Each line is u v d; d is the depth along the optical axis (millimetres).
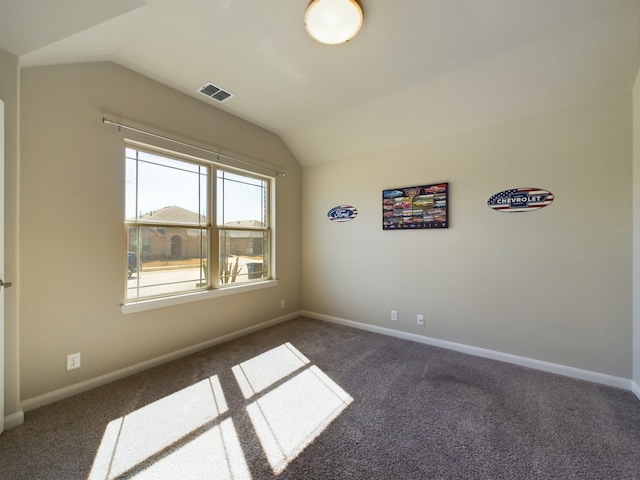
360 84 2535
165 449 1487
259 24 1827
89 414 1777
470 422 1713
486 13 1716
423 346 2955
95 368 2117
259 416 1771
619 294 2129
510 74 2234
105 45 1942
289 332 3398
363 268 3520
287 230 3938
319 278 3973
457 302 2836
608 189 2152
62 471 1341
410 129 2998
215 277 3020
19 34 1563
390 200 3270
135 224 2398
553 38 1913
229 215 3219
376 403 1915
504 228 2576
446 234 2895
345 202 3684
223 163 3049
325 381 2213
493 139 2615
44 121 1888
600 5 1650
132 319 2332
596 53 1940
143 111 2396
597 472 1345
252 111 3074
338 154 3684
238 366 2471
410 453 1464
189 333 2746
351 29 1750
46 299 1896
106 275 2180
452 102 2596
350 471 1350
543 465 1385
